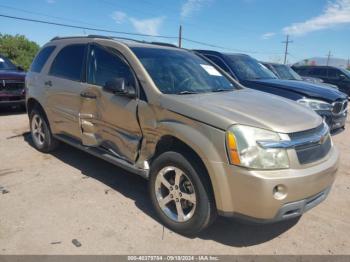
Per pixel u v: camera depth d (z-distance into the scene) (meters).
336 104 6.41
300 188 2.84
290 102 3.88
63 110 4.78
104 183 4.48
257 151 2.81
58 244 3.10
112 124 3.96
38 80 5.34
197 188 3.09
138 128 3.64
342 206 4.09
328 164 3.13
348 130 8.64
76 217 3.58
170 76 3.88
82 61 4.56
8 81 8.53
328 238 3.39
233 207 2.92
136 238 3.25
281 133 2.89
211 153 2.93
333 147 3.53
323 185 3.08
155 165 3.46
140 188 4.37
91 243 3.14
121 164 3.90
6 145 6.07
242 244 3.24
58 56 5.10
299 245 3.26
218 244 3.22
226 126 2.90
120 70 3.99
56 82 4.88
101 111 4.09
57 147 5.58
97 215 3.64
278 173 2.79
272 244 3.26
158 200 3.49
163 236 3.30
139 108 3.59
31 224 3.41
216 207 3.00
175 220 3.34
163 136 3.38
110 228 3.40
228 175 2.87
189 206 3.31
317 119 3.42
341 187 4.67
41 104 5.25
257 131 2.87
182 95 3.55
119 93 3.70
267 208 2.79
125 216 3.64
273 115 3.13
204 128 3.02
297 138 2.96
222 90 4.14
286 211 2.86
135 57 3.89
